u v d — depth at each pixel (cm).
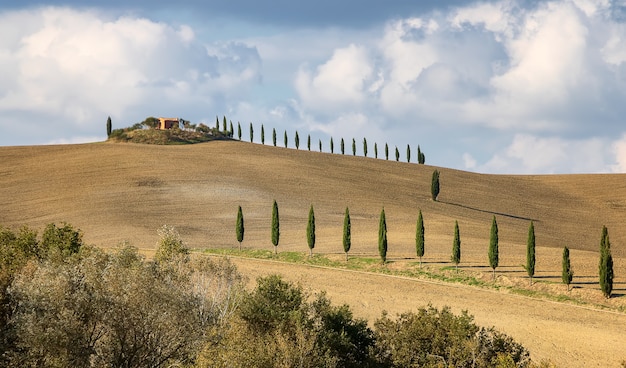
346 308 4844
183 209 12975
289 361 3912
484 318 6862
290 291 4744
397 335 4778
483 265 9100
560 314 7138
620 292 7850
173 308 3903
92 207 12788
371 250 10181
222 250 10050
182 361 3941
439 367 4384
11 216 12262
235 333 4212
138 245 10194
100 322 3816
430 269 8869
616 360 5741
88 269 4056
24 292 3869
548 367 4522
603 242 7675
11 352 3647
